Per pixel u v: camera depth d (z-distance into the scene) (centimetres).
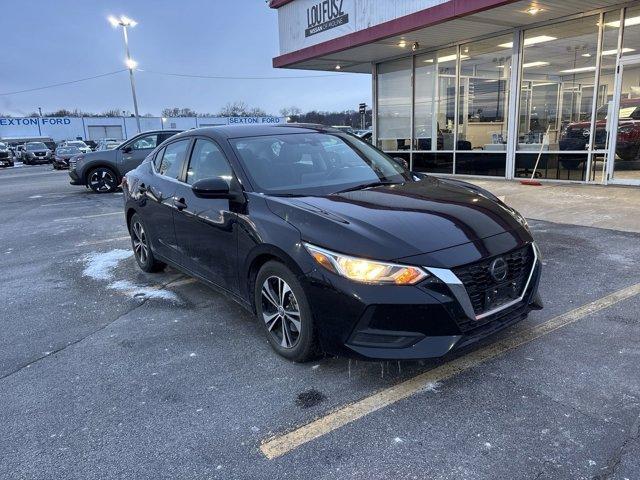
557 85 1050
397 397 286
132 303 463
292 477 227
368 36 1181
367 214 309
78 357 357
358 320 275
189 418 276
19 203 1274
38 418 283
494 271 289
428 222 301
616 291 430
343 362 328
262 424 267
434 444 244
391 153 1499
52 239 780
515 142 1148
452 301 271
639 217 698
